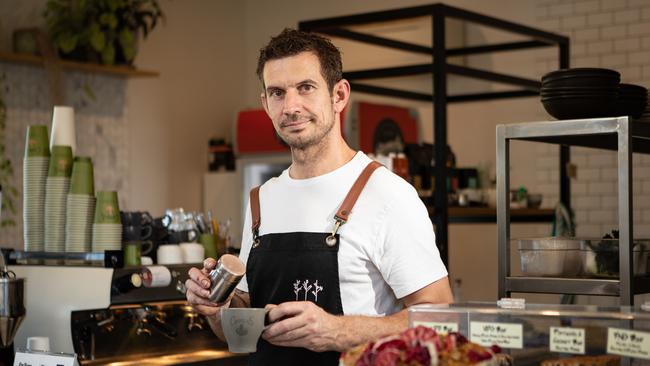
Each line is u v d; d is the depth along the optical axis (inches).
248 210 107.2
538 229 261.0
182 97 298.2
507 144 112.7
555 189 257.9
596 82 108.5
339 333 88.4
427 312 82.0
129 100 279.1
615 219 245.4
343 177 98.7
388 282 96.0
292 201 100.7
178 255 154.8
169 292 148.3
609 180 246.5
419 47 217.9
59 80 242.2
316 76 95.4
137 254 147.7
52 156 149.9
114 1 249.1
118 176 270.1
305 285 98.0
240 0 321.7
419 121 265.7
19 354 114.3
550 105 111.8
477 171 229.8
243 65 322.0
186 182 299.0
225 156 299.4
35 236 151.2
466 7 274.5
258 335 87.4
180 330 150.2
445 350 66.6
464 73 191.3
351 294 96.6
